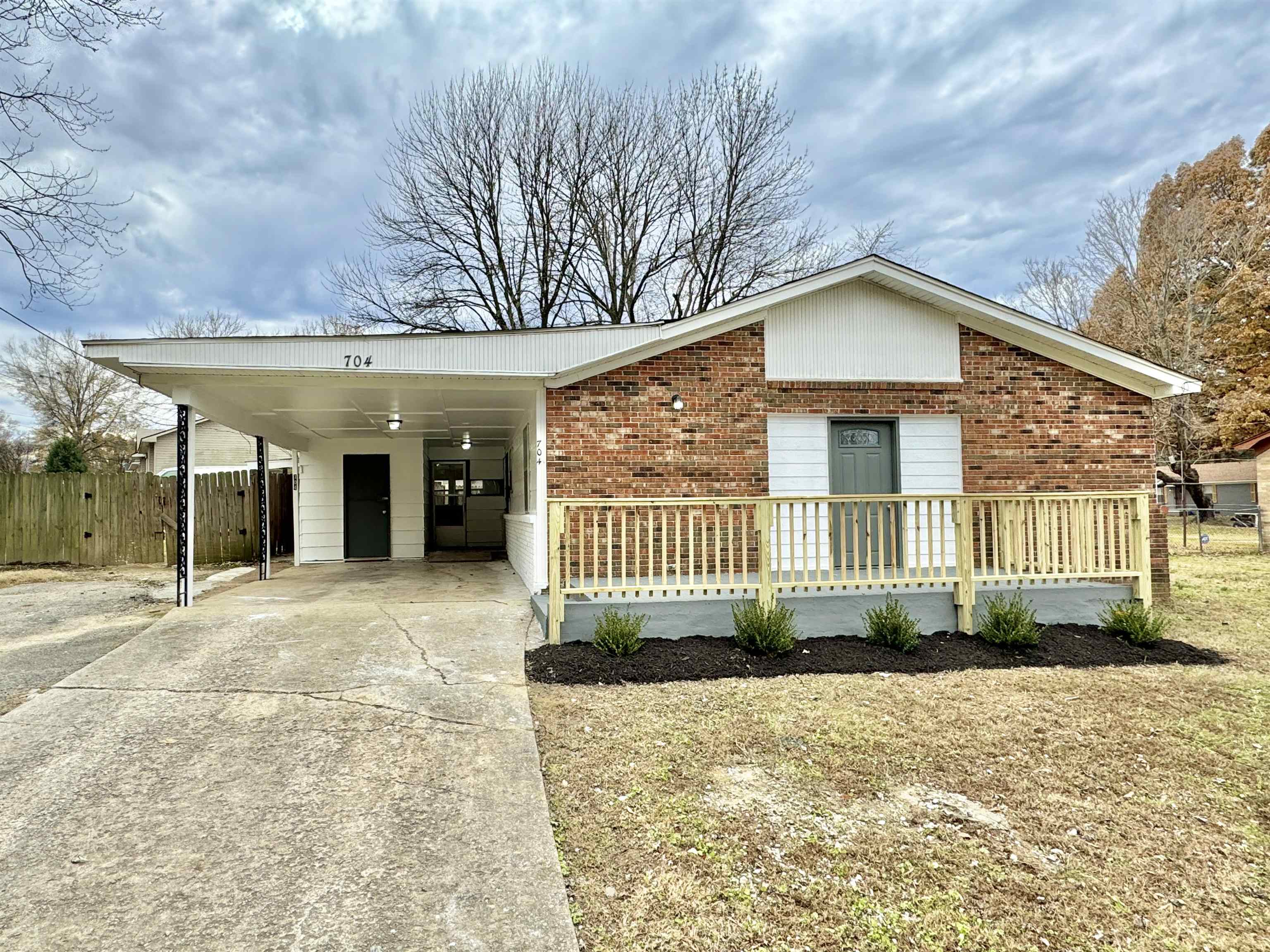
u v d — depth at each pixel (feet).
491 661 17.94
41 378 89.10
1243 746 13.83
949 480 27.50
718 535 20.76
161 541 41.09
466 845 9.55
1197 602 28.53
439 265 61.41
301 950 7.35
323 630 20.48
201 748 12.44
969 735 14.23
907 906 8.46
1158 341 77.87
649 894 8.58
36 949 7.27
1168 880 9.20
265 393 25.81
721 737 13.89
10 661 17.47
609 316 63.82
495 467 51.49
